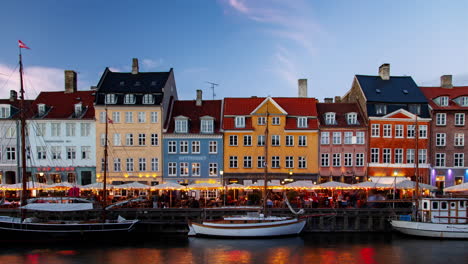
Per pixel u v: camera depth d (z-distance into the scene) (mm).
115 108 43812
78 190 32594
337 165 43781
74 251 27750
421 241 30688
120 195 42000
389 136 43969
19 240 29328
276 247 28781
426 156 43906
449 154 44281
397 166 43781
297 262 25203
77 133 43938
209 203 36688
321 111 46531
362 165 43781
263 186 35062
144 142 43969
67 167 43438
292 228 32000
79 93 47719
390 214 34375
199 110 46875
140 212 34188
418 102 44531
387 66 47719
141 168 43812
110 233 30922
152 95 44312
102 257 26281
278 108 43969
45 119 43750
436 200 32156
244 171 43656
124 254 27031
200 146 43844
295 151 43844
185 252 27469
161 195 39969
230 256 26469
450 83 48844
